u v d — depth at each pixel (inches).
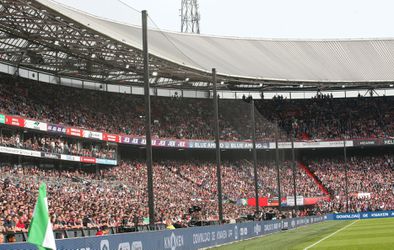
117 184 2429.9
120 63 2486.5
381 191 3459.6
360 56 3659.0
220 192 1529.3
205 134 3223.4
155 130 3026.6
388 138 3612.2
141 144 2810.0
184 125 3201.3
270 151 3435.0
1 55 2362.2
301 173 3607.3
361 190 3499.0
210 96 3533.5
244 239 1504.7
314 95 3905.0
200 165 3179.1
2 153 2081.7
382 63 3604.8
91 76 2878.9
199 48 3088.1
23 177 1941.4
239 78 3038.9
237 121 3417.8
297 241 1293.1
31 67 2573.8
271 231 1871.3
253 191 3063.5
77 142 2518.5
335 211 3336.6
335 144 3567.9
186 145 3036.4
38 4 1606.8
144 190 2480.3
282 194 3211.1
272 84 3440.0
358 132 3666.3
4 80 2389.3
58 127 2305.6
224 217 2222.0
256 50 3457.2
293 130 3715.6
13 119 2058.3
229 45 3373.5
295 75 3331.7
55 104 2561.5
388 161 3730.3
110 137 2630.4
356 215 3223.4
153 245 850.1
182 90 3405.5
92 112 2758.4
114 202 1956.2
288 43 3659.0
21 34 1999.3
